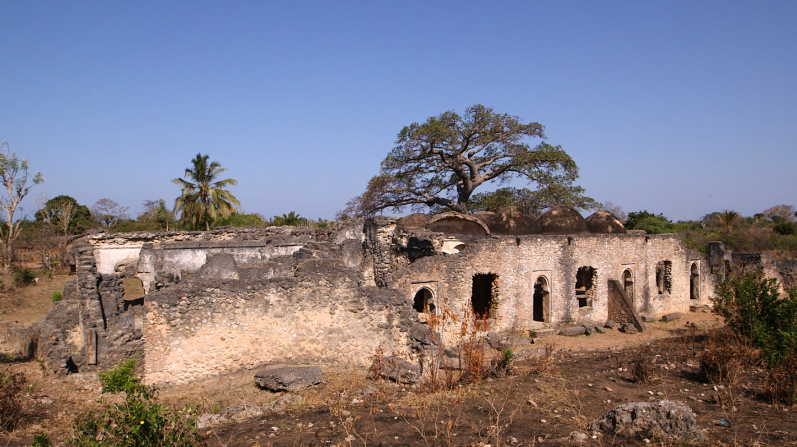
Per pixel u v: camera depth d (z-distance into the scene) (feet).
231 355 48.06
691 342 58.44
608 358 50.44
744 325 50.08
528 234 85.87
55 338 47.75
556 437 25.81
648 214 190.49
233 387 43.88
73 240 123.44
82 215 184.55
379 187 123.75
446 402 33.58
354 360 49.26
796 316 47.24
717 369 39.22
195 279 55.42
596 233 93.30
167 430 25.11
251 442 27.43
